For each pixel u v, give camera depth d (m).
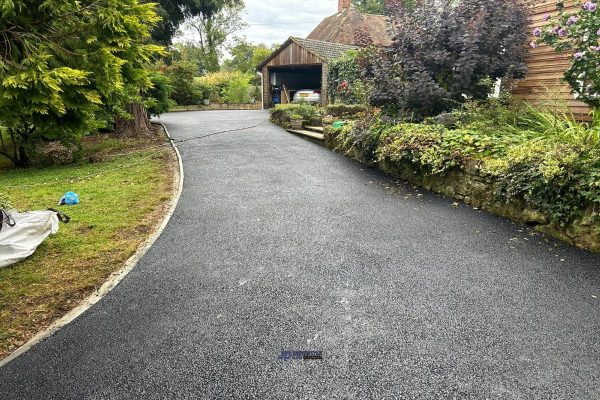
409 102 6.63
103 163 8.06
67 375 2.14
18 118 3.13
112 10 3.11
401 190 5.60
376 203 5.04
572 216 3.65
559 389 1.98
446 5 6.57
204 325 2.56
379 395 1.96
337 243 3.82
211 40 34.19
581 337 2.37
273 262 3.44
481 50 6.38
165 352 2.31
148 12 3.48
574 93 5.40
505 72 6.38
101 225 4.30
